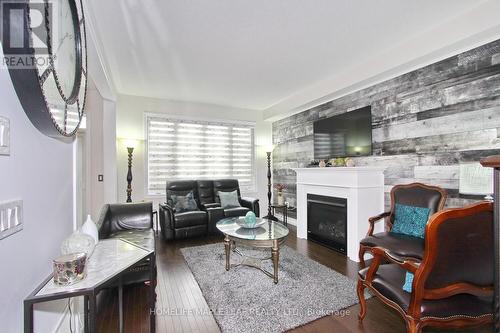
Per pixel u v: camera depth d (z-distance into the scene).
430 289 1.37
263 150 6.04
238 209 4.50
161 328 1.87
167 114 5.06
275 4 2.18
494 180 0.98
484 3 2.17
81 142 4.66
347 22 2.45
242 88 4.41
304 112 5.00
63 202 1.53
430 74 2.88
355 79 3.49
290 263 3.05
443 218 1.29
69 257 1.12
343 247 3.43
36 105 0.99
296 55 3.15
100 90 3.76
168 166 5.10
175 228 3.98
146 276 2.27
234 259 3.19
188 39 2.75
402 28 2.56
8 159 0.94
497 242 0.98
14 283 0.98
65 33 1.25
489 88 2.40
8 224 0.93
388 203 3.35
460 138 2.61
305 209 4.19
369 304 2.16
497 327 1.01
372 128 3.56
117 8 2.20
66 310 1.55
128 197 4.46
